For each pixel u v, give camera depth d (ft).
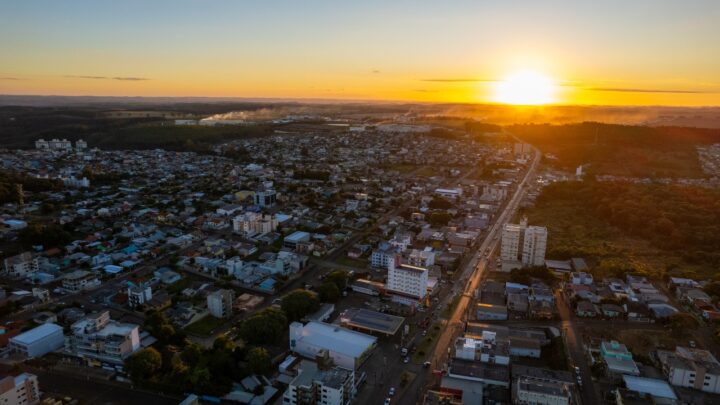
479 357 630.74
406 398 581.94
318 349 654.94
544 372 602.44
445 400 529.86
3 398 514.27
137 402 562.25
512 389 581.12
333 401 545.44
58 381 597.11
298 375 569.23
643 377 606.55
